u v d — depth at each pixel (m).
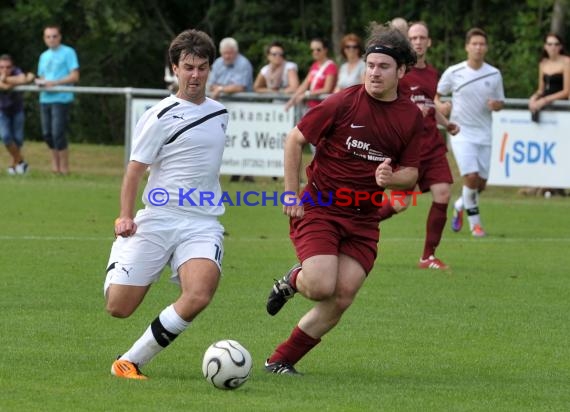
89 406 17.62
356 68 51.34
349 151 20.27
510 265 35.41
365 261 20.42
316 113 20.25
